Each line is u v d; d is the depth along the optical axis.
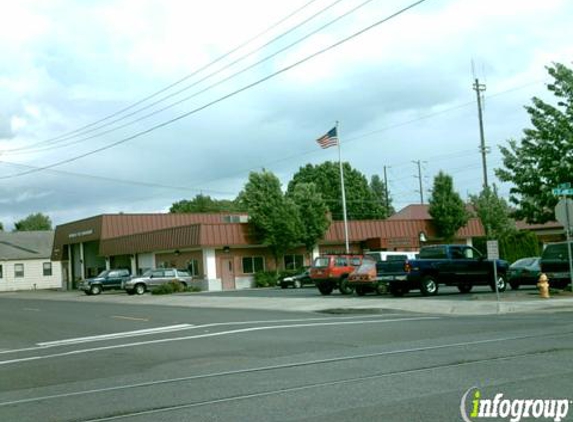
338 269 32.44
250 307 26.66
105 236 58.56
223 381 9.59
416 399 7.69
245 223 49.09
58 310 30.05
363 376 9.29
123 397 8.92
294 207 49.38
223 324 19.00
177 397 8.66
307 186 51.50
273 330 16.41
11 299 47.53
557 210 22.16
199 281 47.97
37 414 8.17
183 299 34.91
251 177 49.47
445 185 54.03
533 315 17.53
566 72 24.25
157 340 15.83
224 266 48.81
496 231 54.06
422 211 67.38
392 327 15.52
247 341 14.38
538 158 24.89
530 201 25.28
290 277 44.22
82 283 49.56
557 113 24.48
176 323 20.22
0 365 13.16
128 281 45.22
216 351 12.98
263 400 8.12
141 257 56.06
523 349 10.91
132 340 16.23
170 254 52.25
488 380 8.55
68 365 12.50
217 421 7.21
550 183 24.48
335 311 22.28
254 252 50.31
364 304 23.69
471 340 12.38
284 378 9.51
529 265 30.28
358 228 53.22
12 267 73.12
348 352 11.71
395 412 7.12
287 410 7.52
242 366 10.88
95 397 9.05
